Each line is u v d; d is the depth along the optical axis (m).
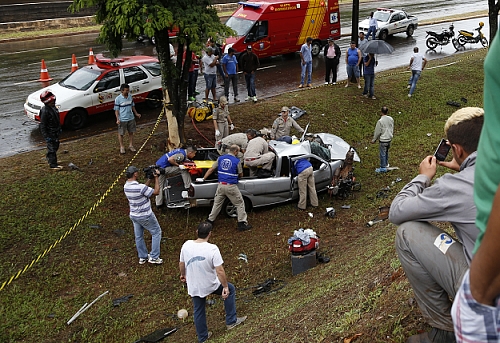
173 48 16.53
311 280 7.27
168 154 10.55
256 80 19.81
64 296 8.24
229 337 5.96
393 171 12.72
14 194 10.40
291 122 12.38
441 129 15.80
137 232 8.95
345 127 15.64
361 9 38.69
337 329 4.16
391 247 6.32
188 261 6.20
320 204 11.27
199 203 10.46
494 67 1.29
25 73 20.20
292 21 22.52
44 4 30.58
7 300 7.94
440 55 24.36
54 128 11.27
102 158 12.32
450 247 2.58
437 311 2.81
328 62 18.25
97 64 15.38
